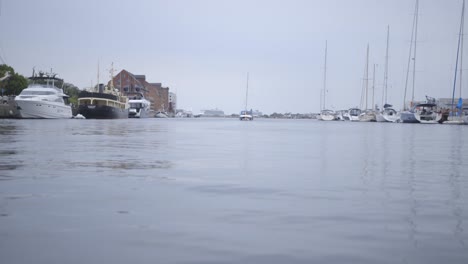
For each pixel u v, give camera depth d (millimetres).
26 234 4781
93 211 5887
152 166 11000
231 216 5762
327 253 4305
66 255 4133
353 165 11914
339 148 18609
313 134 34250
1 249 4281
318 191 7727
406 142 23938
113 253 4219
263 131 40312
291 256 4207
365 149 18141
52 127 35562
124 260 4035
